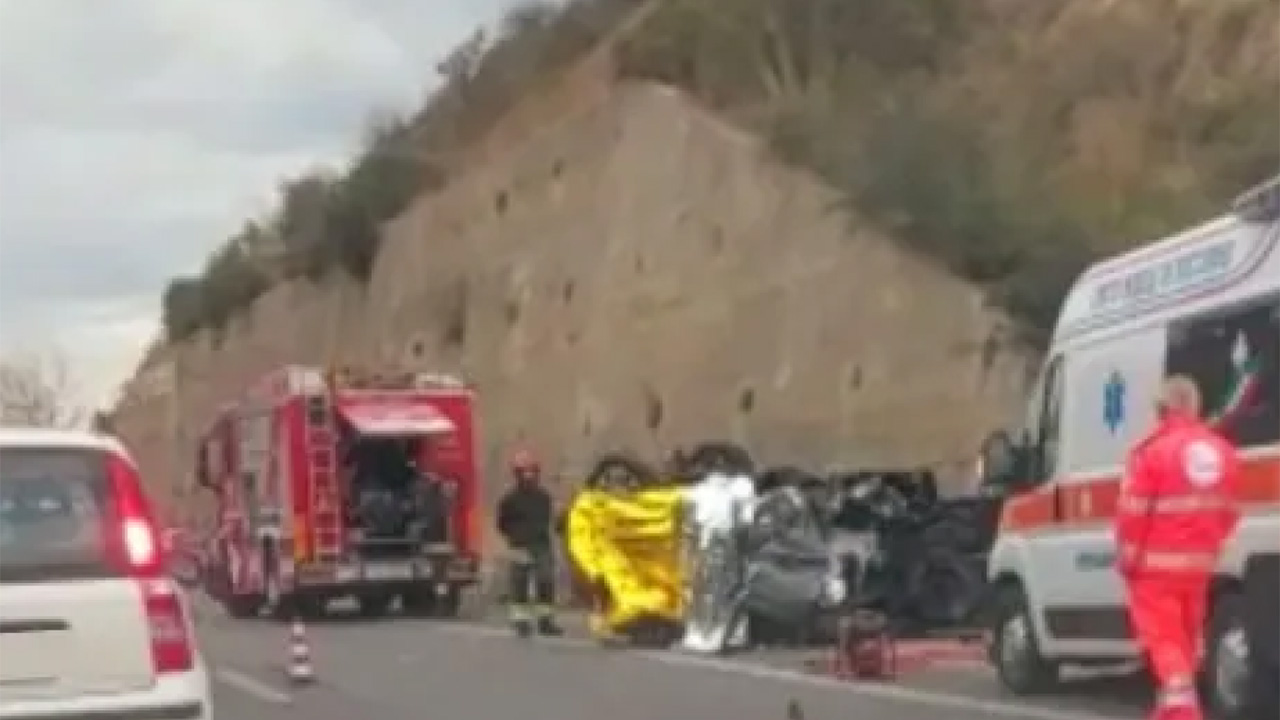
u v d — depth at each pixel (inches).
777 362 1659.7
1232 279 541.6
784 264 1678.2
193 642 394.3
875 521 884.0
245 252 2630.4
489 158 2174.0
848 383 1578.5
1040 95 1670.8
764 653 867.4
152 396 2783.0
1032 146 1628.9
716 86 1872.5
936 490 1013.8
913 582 877.8
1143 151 1582.2
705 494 901.2
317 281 2420.0
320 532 1202.0
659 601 941.8
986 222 1546.5
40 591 379.6
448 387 1243.2
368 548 1211.2
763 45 1878.7
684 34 1921.8
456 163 2241.6
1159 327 577.3
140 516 394.9
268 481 1253.7
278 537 1226.0
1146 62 1658.5
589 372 1860.2
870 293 1583.4
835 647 843.4
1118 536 509.0
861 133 1708.9
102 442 401.4
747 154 1764.3
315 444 1208.8
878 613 797.2
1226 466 494.0
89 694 379.9
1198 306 556.7
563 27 2214.6
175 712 384.5
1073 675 724.0
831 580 869.2
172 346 2775.6
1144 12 1716.3
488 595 1358.3
